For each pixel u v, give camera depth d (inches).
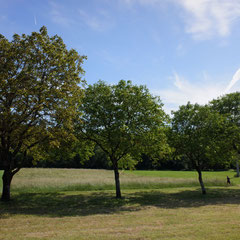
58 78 701.3
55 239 359.9
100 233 399.2
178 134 1118.4
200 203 823.7
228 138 1157.7
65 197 904.9
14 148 841.5
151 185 1325.0
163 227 441.4
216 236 364.2
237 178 2114.9
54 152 928.3
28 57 677.3
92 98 911.0
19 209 662.5
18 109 621.0
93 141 996.6
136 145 912.9
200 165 1149.1
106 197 930.1
